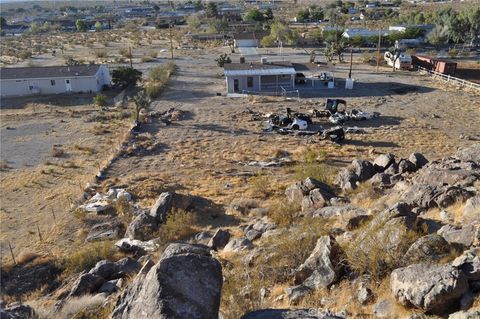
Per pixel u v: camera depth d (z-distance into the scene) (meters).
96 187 30.34
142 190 29.17
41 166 35.38
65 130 44.75
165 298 6.71
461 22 94.06
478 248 9.89
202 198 26.73
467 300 8.14
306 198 21.56
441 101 52.22
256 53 89.81
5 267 19.83
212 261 7.46
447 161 22.59
